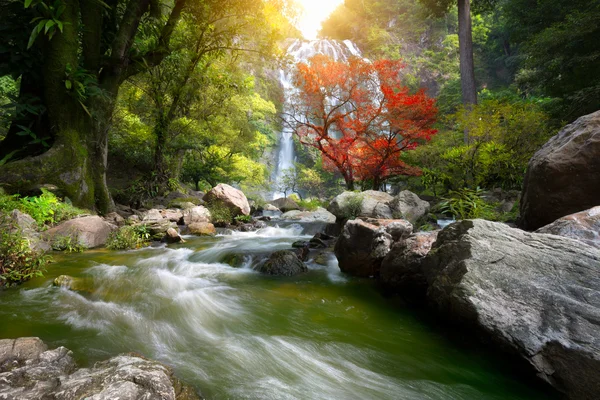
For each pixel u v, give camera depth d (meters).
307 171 28.98
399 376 2.40
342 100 12.31
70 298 3.61
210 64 12.90
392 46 41.22
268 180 29.62
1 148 7.77
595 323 2.15
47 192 6.80
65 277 4.11
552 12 14.75
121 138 13.20
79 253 5.93
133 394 1.60
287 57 11.94
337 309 3.59
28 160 7.04
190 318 3.23
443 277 3.01
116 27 9.32
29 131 7.20
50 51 7.24
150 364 2.03
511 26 19.91
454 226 3.48
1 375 1.76
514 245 2.92
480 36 35.78
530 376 2.28
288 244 7.20
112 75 8.53
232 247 6.82
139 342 2.69
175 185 13.20
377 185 12.69
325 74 11.99
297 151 34.25
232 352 2.59
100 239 6.82
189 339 2.80
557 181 4.62
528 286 2.53
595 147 4.34
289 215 13.88
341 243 4.96
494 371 2.49
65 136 7.57
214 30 11.29
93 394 1.56
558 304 2.34
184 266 5.27
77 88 7.31
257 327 3.09
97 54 8.20
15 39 7.14
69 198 7.41
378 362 2.57
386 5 47.09
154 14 9.61
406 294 3.96
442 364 2.57
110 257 5.70
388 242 4.66
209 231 8.80
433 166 11.48
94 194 8.27
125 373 1.80
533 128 8.91
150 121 13.40
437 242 3.62
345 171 13.05
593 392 1.95
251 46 13.20
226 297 3.86
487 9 20.38
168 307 3.46
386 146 11.71
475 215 6.48
